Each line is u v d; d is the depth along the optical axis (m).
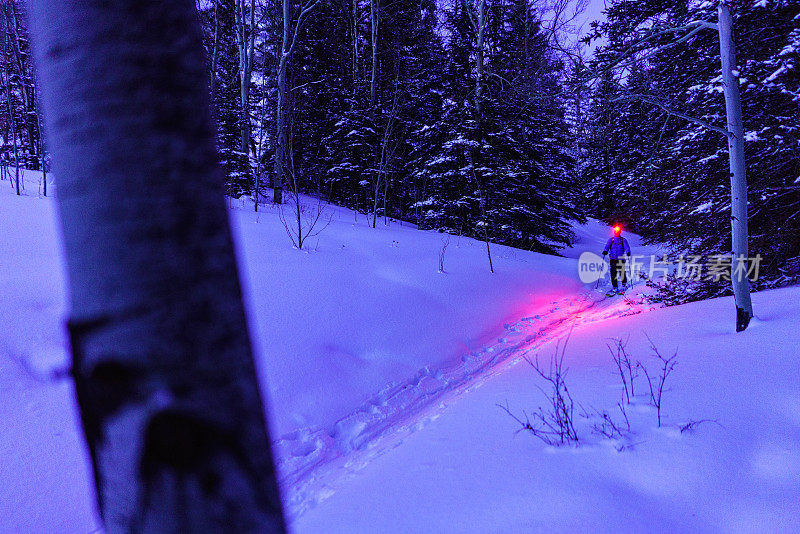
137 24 0.42
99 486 0.44
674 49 7.24
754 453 2.25
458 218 14.05
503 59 12.76
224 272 0.47
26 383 3.31
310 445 3.42
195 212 0.44
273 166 14.25
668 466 2.23
